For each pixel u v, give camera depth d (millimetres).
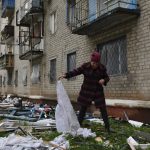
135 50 10461
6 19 34250
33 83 22203
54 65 17953
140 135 7355
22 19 22094
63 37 16422
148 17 9852
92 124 9164
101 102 7852
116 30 11539
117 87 11422
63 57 16438
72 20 15305
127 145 6340
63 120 7719
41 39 19953
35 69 21844
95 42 13039
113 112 11523
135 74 10445
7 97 24375
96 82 7859
